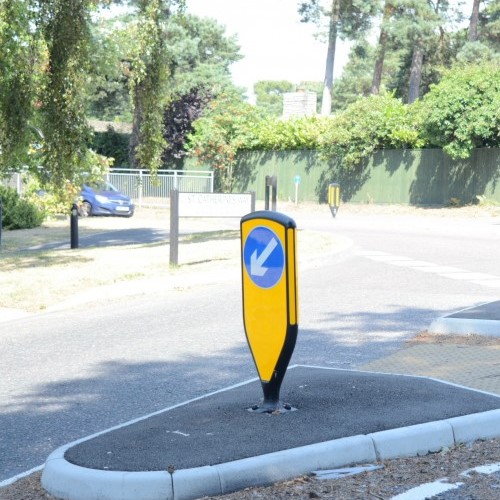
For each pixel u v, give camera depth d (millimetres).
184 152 48906
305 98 53594
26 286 14672
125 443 5516
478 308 11070
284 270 6141
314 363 8781
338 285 14492
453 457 5574
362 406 6289
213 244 20969
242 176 45438
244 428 5781
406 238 23625
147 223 31688
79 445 5527
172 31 56656
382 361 8742
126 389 8008
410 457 5605
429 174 35750
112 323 11664
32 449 6273
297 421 5922
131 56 21734
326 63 52406
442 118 32500
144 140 22188
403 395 6605
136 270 16344
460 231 26453
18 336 10875
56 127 18703
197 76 57562
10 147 18516
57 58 18531
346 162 38688
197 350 9727
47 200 30031
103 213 34969
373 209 36531
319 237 21672
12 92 18172
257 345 6305
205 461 5117
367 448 5488
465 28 58469
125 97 58344
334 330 10602
